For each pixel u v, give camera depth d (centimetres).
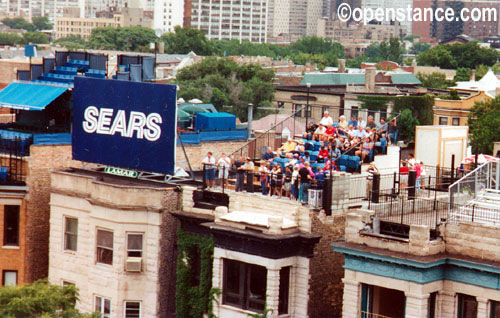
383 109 13325
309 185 5331
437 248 4669
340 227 5319
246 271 5244
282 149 6234
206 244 5478
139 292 5706
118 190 5644
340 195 5316
